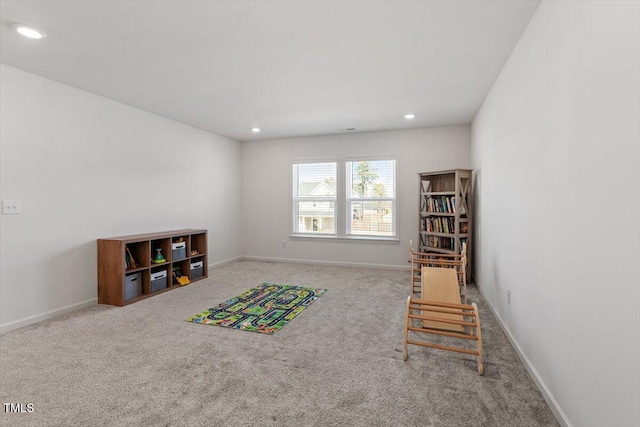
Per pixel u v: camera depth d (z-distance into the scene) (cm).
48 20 212
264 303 359
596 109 132
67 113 329
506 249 272
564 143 162
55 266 317
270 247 616
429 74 304
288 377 207
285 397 186
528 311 214
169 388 194
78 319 308
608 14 123
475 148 443
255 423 164
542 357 189
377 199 551
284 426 162
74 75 305
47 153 311
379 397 186
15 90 287
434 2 195
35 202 301
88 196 349
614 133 120
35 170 301
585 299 141
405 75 307
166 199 455
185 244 450
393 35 233
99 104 362
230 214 601
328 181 581
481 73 300
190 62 278
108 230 371
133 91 349
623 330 116
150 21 214
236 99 377
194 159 511
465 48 252
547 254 183
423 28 224
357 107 409
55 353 238
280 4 196
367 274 506
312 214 593
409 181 529
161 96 366
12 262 284
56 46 248
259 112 431
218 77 312
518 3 195
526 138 220
